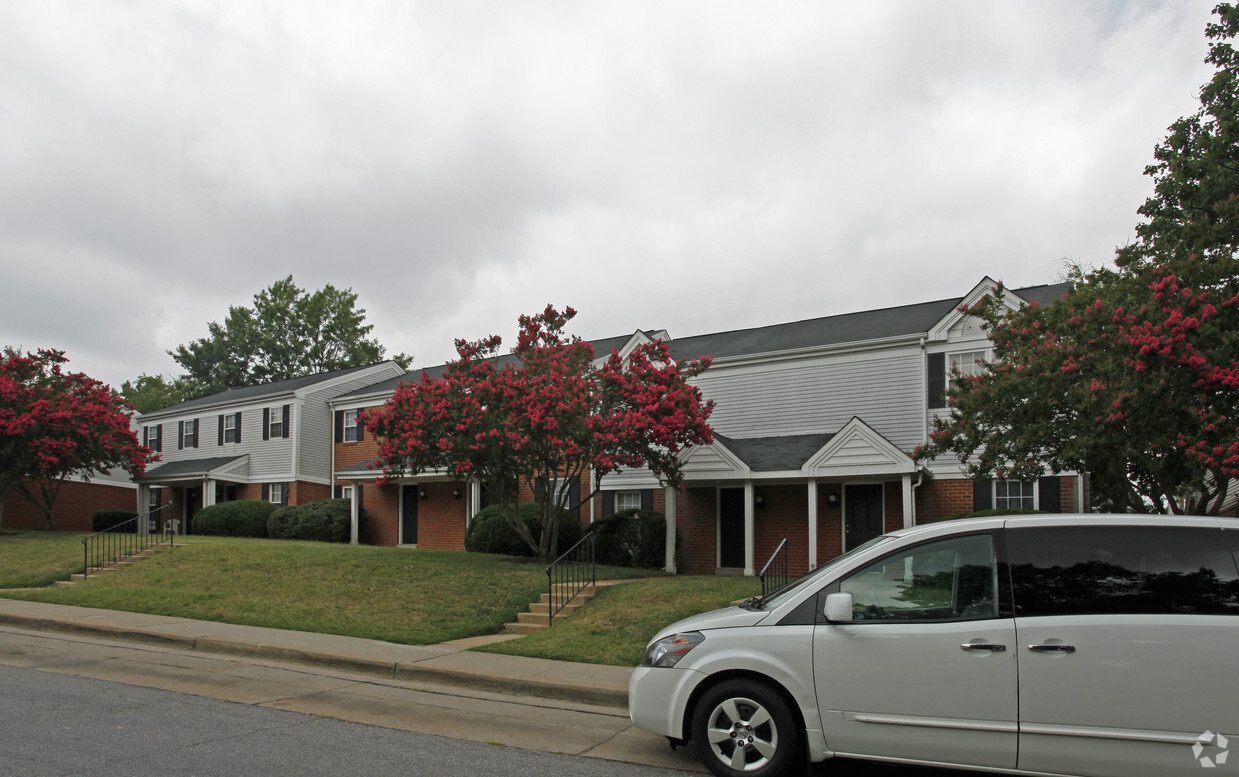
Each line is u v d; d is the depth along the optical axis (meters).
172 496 35.84
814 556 18.31
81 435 25.94
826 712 5.66
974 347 18.83
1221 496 11.88
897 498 18.95
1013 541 5.66
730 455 19.22
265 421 32.72
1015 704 5.31
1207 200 15.66
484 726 7.43
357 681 9.46
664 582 14.19
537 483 18.59
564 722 7.68
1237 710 4.99
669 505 20.17
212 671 9.75
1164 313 11.00
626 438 16.61
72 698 8.00
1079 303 13.02
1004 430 12.76
